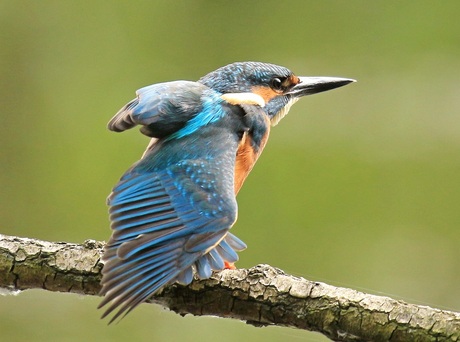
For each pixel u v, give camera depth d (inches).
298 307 289.0
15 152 597.3
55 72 623.5
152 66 626.5
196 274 290.7
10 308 482.0
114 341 475.8
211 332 478.9
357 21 638.5
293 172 569.3
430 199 561.0
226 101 333.7
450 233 548.4
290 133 586.9
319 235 546.6
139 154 583.2
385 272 529.3
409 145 588.4
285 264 539.2
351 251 541.0
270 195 562.6
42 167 589.6
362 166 573.9
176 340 478.0
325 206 555.8
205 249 279.4
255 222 553.0
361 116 601.3
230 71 357.1
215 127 322.7
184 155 304.5
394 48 630.5
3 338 470.6
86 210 573.9
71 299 482.0
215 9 641.6
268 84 365.7
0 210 576.7
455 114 598.2
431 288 522.0
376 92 613.0
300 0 642.2
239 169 337.7
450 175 568.7
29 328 475.5
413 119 597.9
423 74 617.0
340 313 283.9
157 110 312.7
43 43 628.1
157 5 642.2
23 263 307.7
